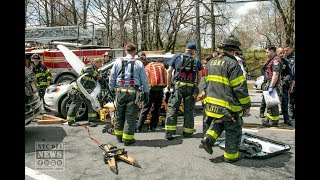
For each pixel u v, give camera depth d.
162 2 25.03
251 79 26.52
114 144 5.66
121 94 5.46
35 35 17.88
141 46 26.25
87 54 13.87
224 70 4.40
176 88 5.85
